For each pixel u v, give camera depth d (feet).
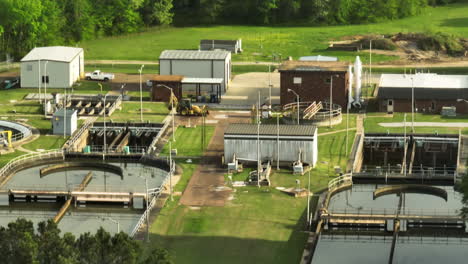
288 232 570.87
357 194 653.30
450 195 653.30
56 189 653.30
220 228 575.79
